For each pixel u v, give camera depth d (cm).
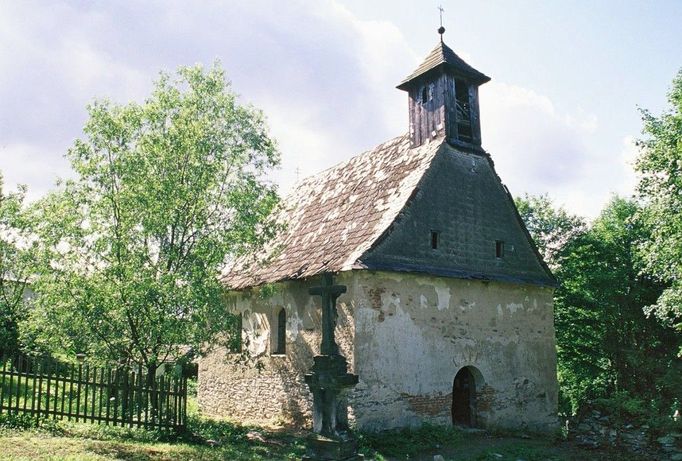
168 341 1315
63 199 1320
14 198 1933
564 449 1528
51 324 1248
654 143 1956
